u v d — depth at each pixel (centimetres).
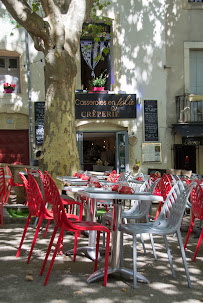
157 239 641
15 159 1395
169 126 1512
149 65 1507
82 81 1573
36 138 1377
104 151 1673
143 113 1490
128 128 1476
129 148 1472
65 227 395
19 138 1403
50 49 838
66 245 571
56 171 840
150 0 1510
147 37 1507
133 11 1495
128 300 353
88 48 1468
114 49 1474
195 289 389
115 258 417
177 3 1533
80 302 345
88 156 1669
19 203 929
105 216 496
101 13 1456
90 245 511
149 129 1491
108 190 433
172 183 729
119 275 429
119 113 1459
